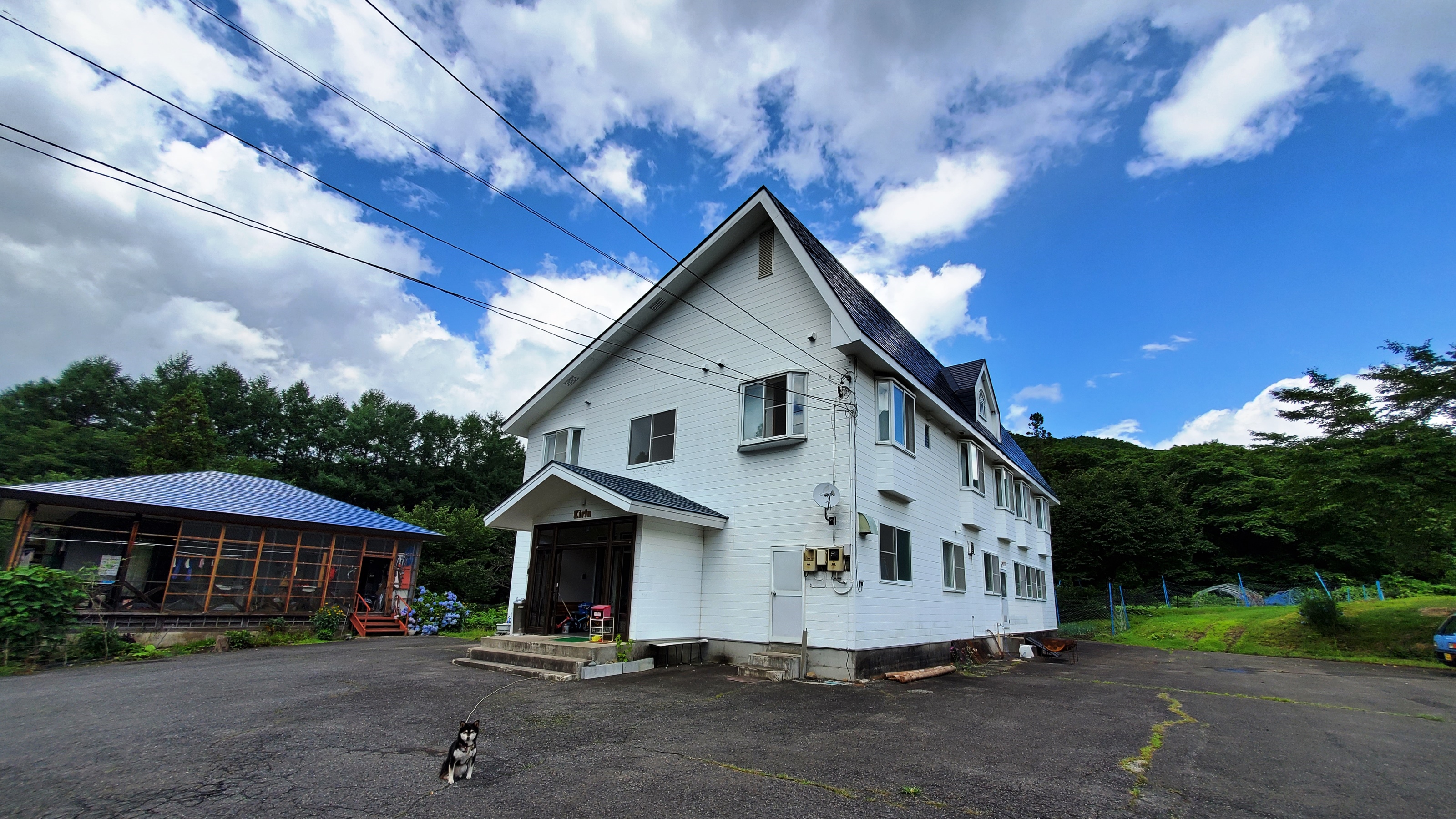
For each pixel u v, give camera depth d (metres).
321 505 18.52
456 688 8.86
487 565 29.52
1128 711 8.72
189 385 38.12
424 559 28.75
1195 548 34.53
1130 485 35.75
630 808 4.55
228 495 16.70
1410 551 17.44
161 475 16.84
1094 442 57.09
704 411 13.60
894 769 5.58
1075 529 34.44
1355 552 33.56
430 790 4.79
